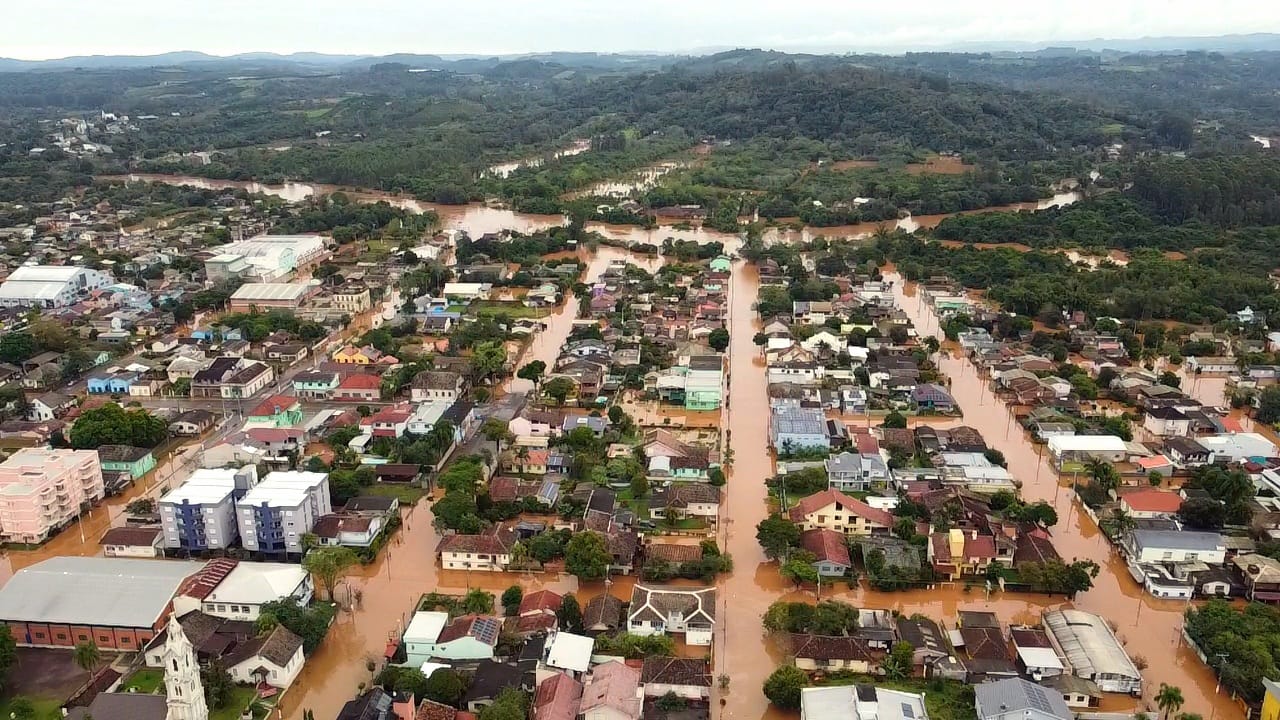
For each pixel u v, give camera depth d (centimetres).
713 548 15375
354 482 17500
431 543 16312
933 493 17250
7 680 12400
